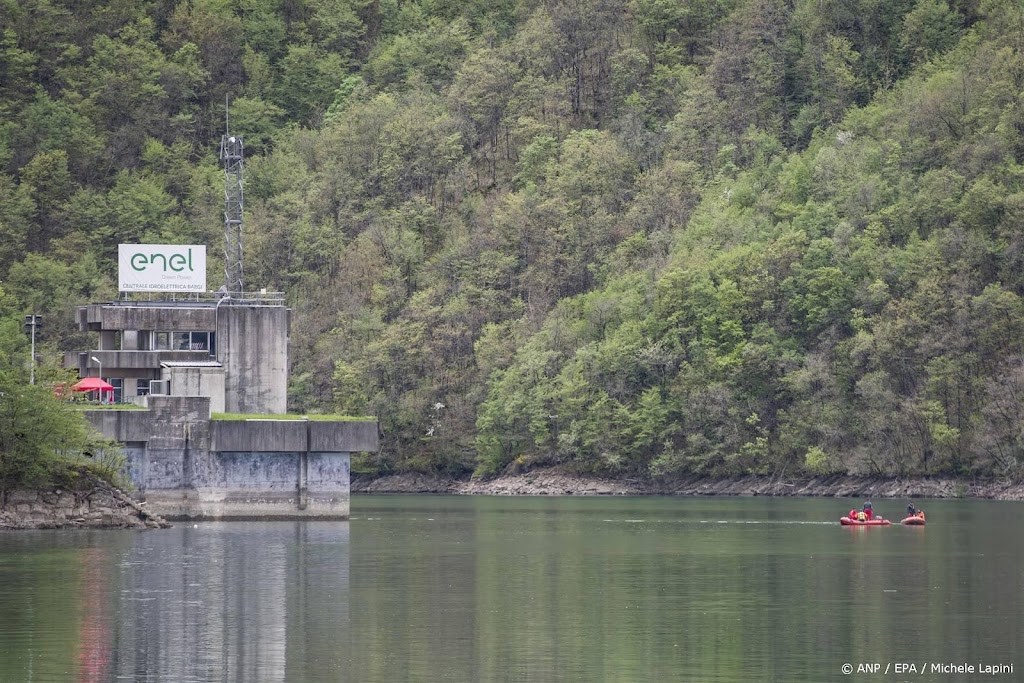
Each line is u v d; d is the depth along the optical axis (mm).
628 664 192000
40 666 187375
